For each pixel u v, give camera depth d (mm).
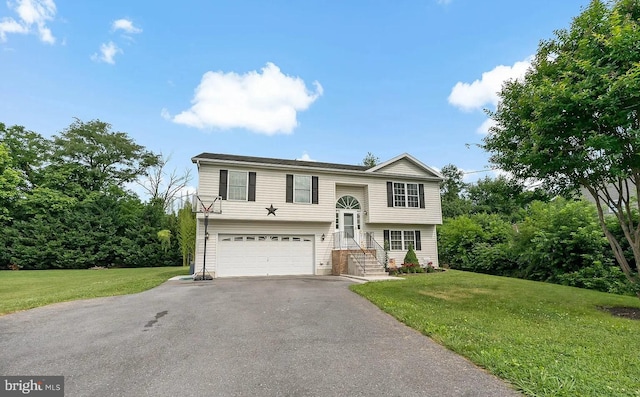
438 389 3527
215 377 3893
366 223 18953
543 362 4254
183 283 12859
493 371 3984
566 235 14852
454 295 10344
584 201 15570
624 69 6656
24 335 5633
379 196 19047
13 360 4473
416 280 13320
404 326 6293
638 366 4340
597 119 7117
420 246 19766
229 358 4539
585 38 7340
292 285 12000
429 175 20312
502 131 9164
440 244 23938
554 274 15148
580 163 7582
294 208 17359
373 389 3535
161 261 27750
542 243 15336
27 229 24516
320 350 4855
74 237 25156
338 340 5371
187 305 8172
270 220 16812
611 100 6520
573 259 14539
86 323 6453
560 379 3695
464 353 4629
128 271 21641
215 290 10680
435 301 9281
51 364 4328
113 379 3855
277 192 17188
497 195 10352
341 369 4113
